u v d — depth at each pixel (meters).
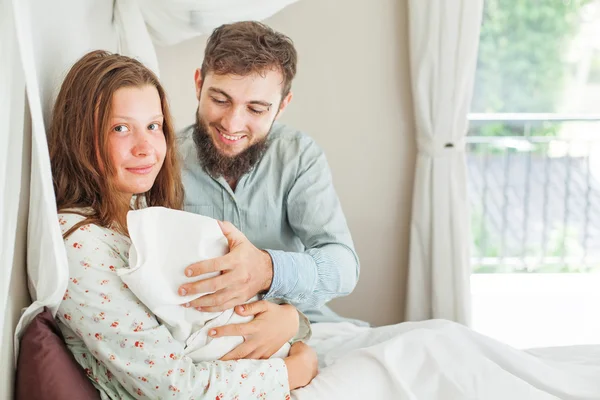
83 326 1.34
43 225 1.30
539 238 3.96
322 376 1.54
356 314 3.15
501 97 3.71
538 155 3.90
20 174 1.25
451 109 2.93
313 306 1.92
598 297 3.60
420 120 2.96
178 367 1.34
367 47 3.03
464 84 2.92
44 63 1.52
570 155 3.88
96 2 2.00
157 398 1.33
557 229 3.96
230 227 1.52
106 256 1.38
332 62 3.04
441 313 2.98
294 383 1.49
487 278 3.83
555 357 1.81
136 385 1.34
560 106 3.73
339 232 2.04
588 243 3.97
